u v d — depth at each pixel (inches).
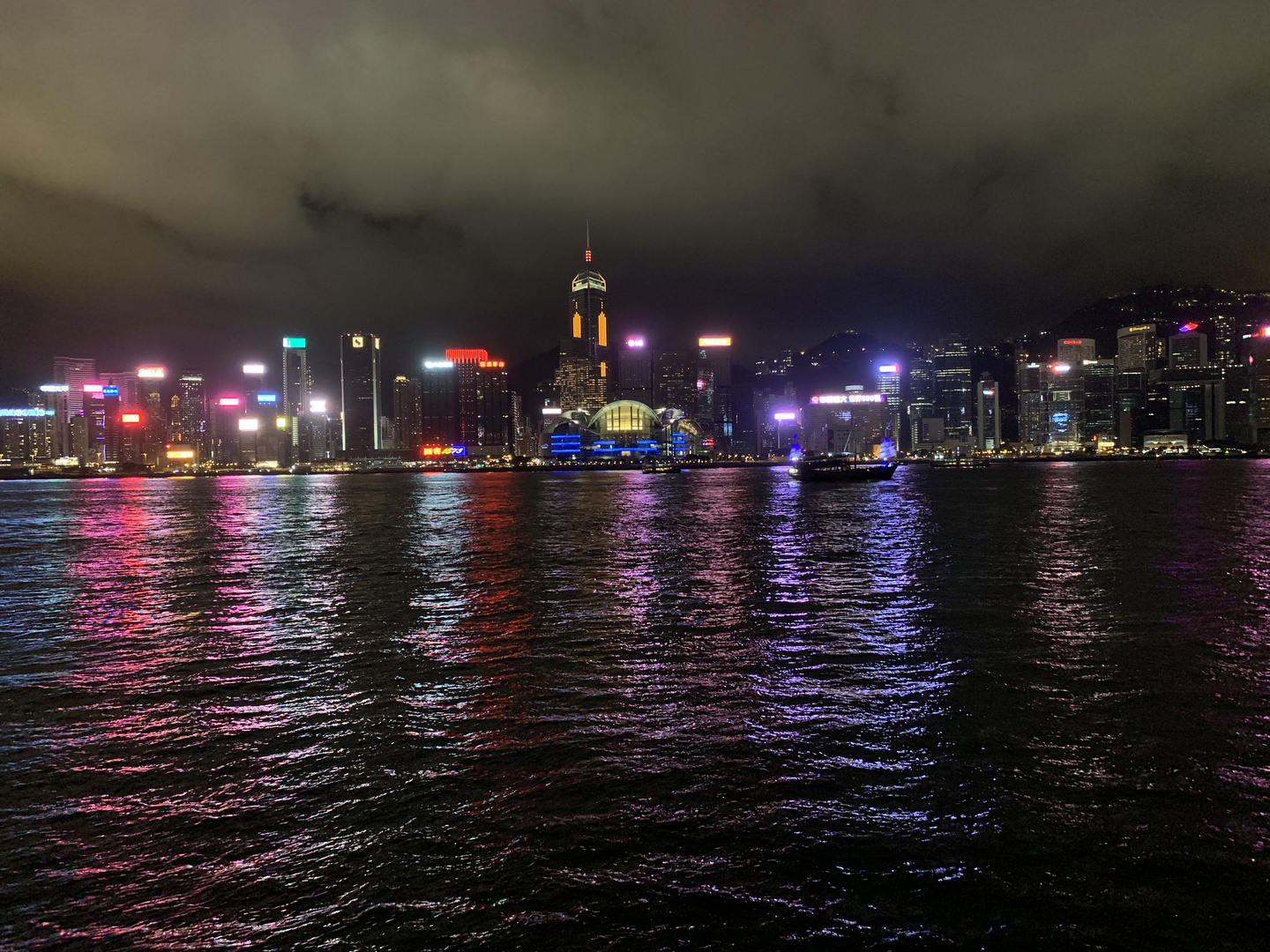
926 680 625.3
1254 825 370.9
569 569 1368.1
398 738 502.9
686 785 422.3
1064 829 368.2
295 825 379.9
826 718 531.5
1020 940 286.5
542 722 531.2
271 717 550.6
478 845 357.7
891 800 400.5
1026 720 522.9
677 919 300.4
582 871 335.3
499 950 283.0
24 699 599.2
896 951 280.7
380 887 325.1
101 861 347.6
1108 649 722.2
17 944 288.2
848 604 979.3
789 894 316.5
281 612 978.1
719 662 692.7
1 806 404.2
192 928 298.7
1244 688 594.2
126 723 538.9
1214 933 290.0
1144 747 470.6
